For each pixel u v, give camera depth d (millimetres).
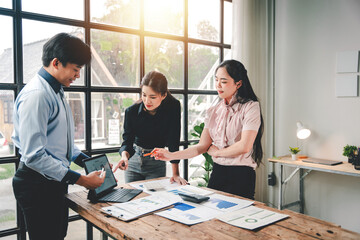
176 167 2117
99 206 1503
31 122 1353
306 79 3453
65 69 1449
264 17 3705
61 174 1420
